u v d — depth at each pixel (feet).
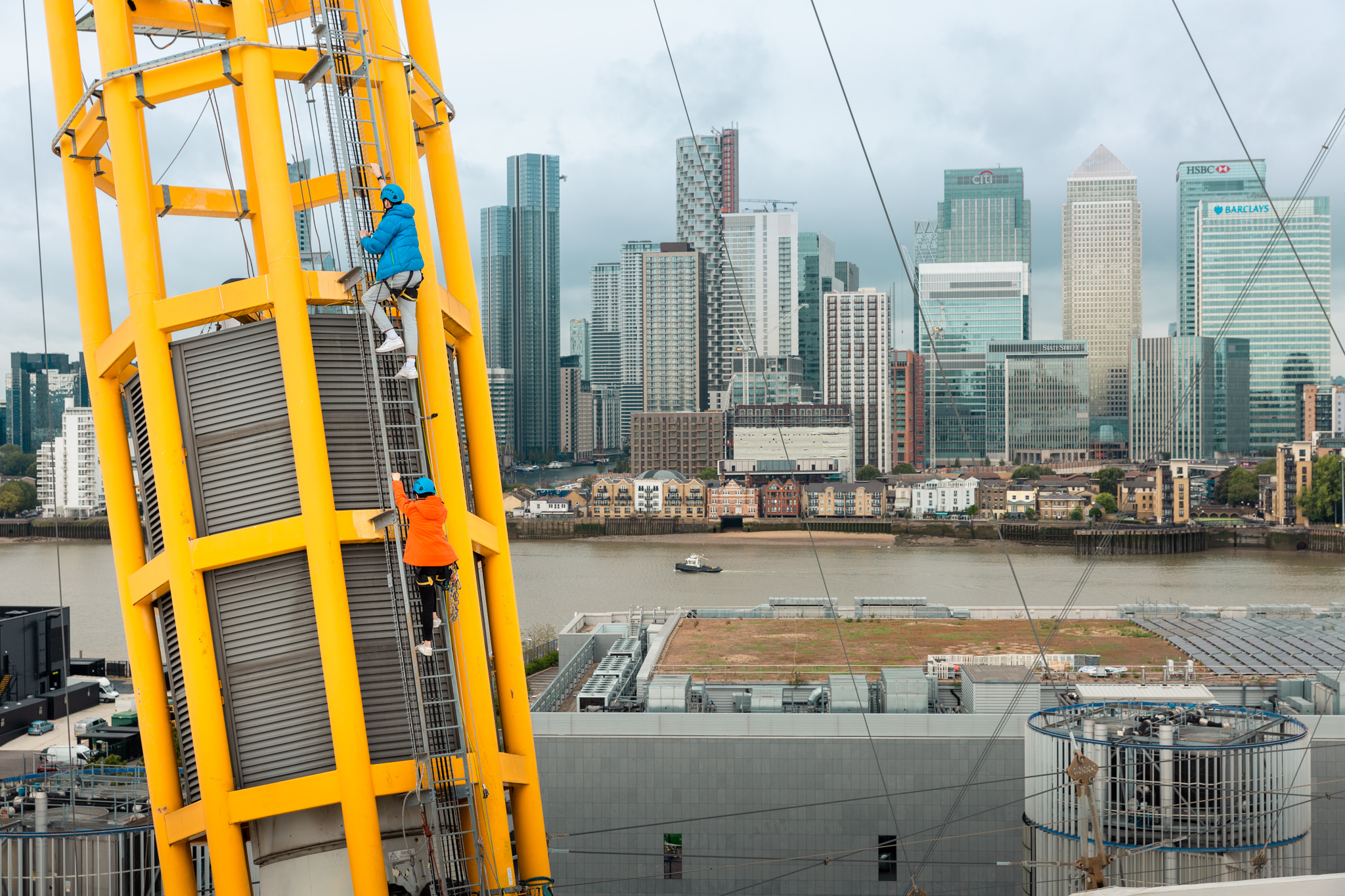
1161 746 95.40
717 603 575.79
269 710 51.78
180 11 58.44
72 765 94.22
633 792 138.31
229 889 50.90
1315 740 132.98
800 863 136.77
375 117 53.21
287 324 50.06
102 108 51.78
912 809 136.15
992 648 184.85
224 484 52.29
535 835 59.67
